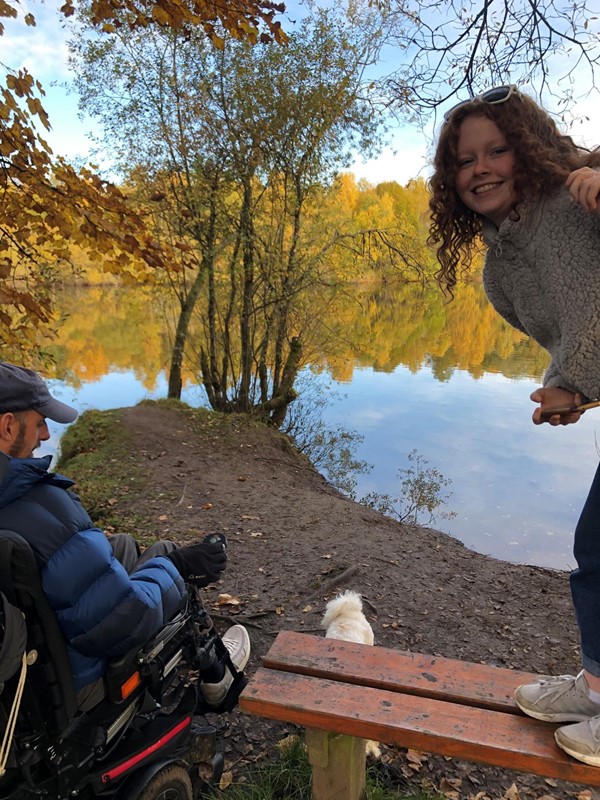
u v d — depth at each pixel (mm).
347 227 10070
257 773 2441
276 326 10477
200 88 8742
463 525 6938
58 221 3338
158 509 5918
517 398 13008
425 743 1726
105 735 1735
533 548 6367
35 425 1722
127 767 1753
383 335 20875
